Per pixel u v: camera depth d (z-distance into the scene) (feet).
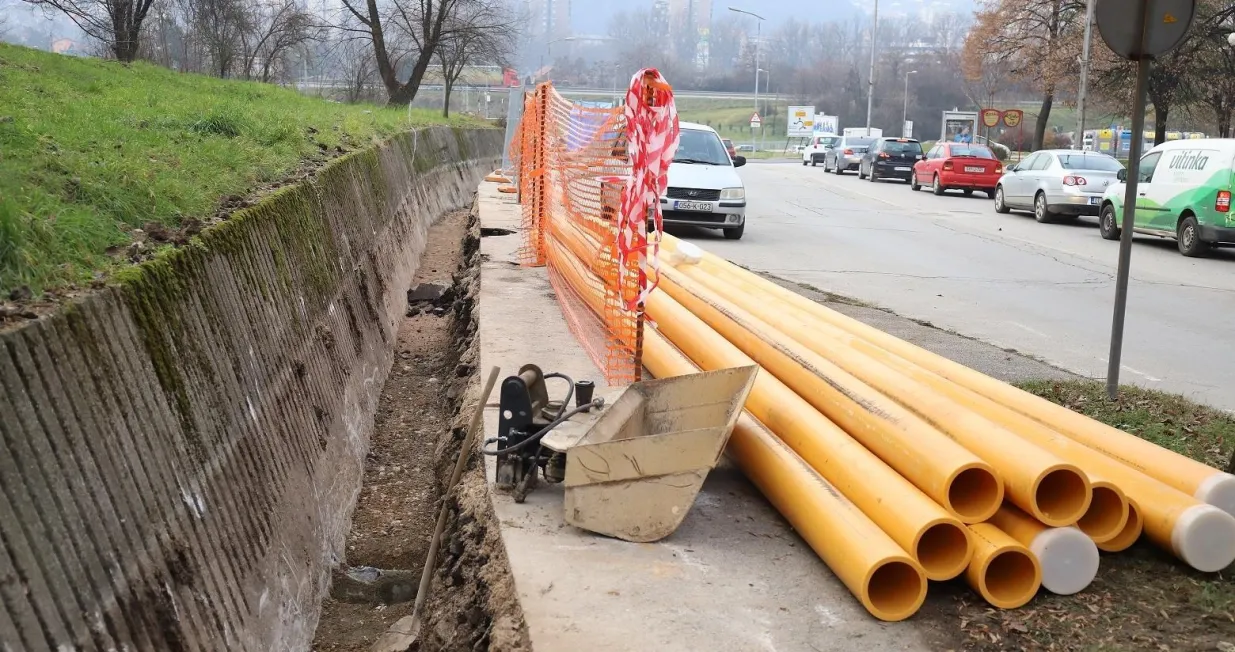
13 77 30.12
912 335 31.14
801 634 11.55
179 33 100.42
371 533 21.54
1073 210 68.33
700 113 360.28
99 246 14.70
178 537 12.94
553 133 35.45
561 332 25.80
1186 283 44.73
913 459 13.12
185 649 12.14
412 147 64.18
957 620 11.99
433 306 42.16
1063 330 33.32
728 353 20.30
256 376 17.81
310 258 24.21
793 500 13.70
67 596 10.19
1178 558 13.07
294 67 124.47
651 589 12.46
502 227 46.47
